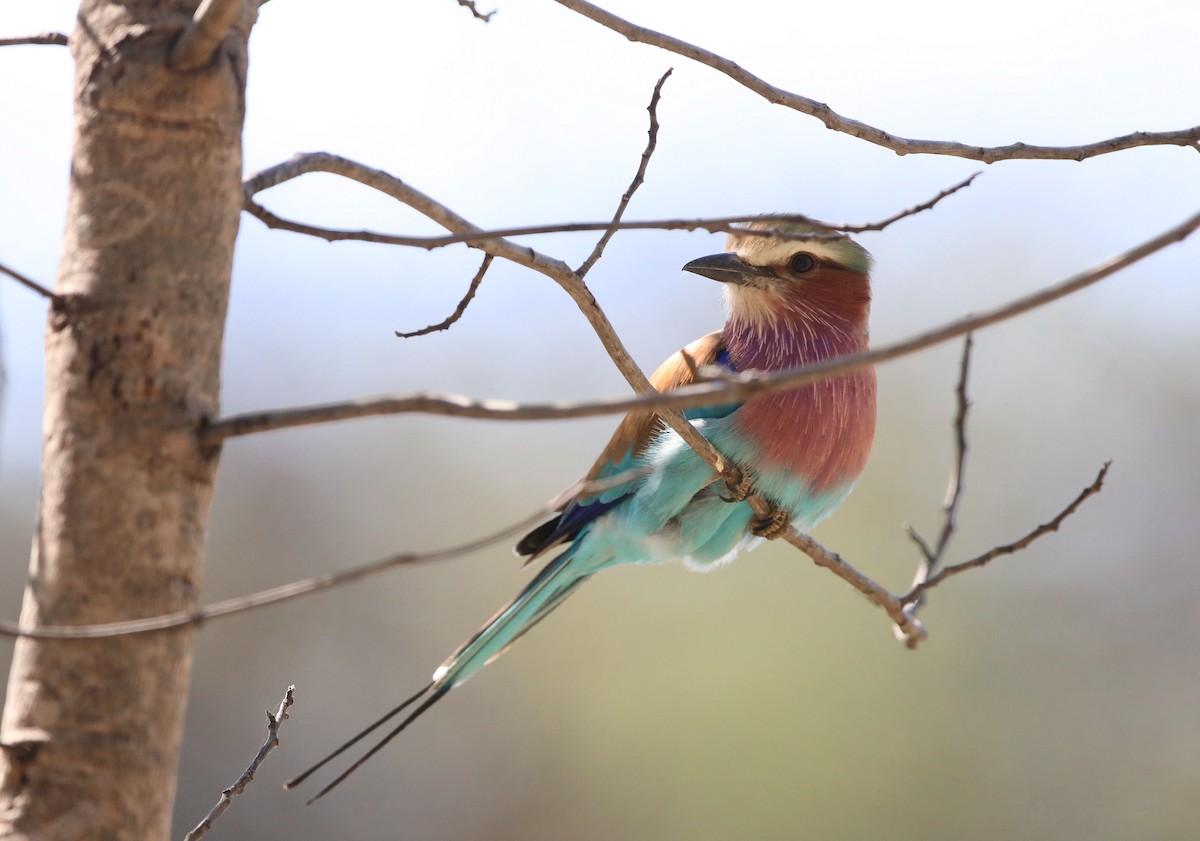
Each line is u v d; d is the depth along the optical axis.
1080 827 15.13
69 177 3.57
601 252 4.96
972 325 2.97
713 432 6.96
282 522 19.00
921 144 5.28
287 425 3.35
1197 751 15.62
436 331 5.16
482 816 17.00
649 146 5.07
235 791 4.87
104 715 3.31
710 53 5.11
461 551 2.92
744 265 7.48
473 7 5.15
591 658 16.73
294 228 4.03
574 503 7.60
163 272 3.46
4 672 15.06
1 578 17.05
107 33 3.56
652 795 15.37
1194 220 3.00
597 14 5.02
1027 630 16.27
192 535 3.44
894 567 16.34
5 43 4.04
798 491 7.10
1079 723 15.88
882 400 17.70
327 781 17.69
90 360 3.41
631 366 5.10
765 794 14.78
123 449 3.38
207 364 3.51
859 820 14.61
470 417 3.02
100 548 3.35
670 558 7.38
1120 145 5.42
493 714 17.38
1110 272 3.01
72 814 3.26
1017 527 16.86
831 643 15.55
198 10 3.44
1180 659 16.44
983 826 14.88
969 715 15.49
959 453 7.28
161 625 2.91
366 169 4.50
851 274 7.55
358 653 18.56
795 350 7.37
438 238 4.05
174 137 3.51
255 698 17.98
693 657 15.93
